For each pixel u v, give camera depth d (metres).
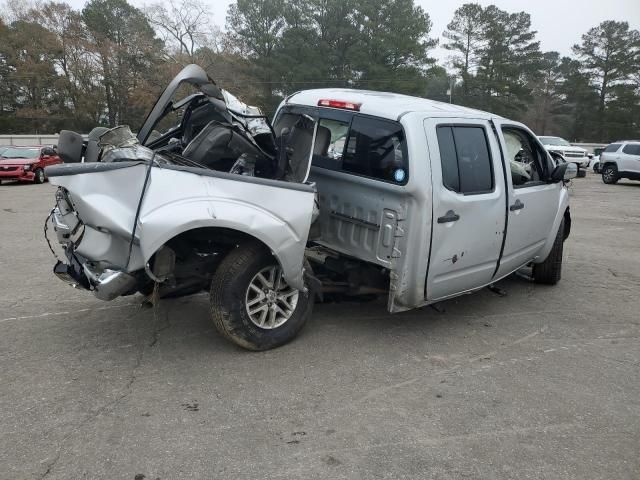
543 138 31.55
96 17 63.88
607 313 5.67
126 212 3.69
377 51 58.16
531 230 5.75
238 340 4.27
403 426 3.43
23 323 4.97
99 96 59.97
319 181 5.14
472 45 67.56
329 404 3.67
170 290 4.27
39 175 21.19
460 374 4.18
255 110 4.52
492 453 3.18
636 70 69.75
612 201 16.30
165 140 5.20
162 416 3.46
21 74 58.88
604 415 3.63
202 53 54.31
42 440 3.17
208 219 3.80
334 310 5.49
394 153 4.46
